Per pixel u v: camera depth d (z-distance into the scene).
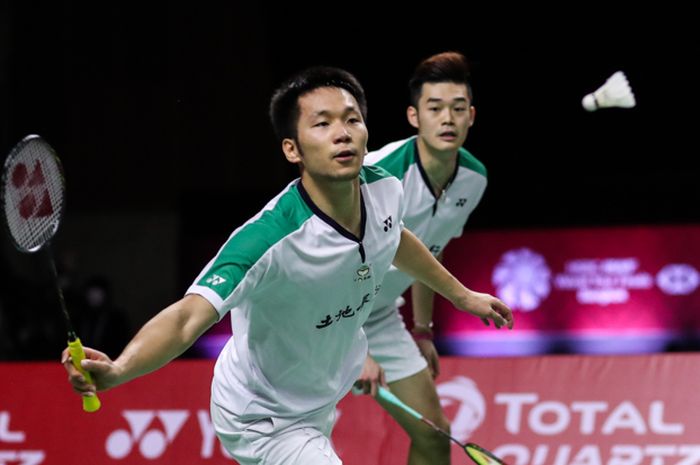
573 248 27.41
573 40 28.31
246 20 29.89
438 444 14.15
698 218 28.31
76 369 8.02
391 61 28.73
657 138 28.52
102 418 16.77
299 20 29.33
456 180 13.50
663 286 26.98
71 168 30.11
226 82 30.09
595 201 28.62
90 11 30.00
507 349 27.45
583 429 15.84
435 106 13.02
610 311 27.19
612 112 28.50
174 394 16.70
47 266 28.33
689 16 27.86
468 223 29.02
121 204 30.19
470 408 16.23
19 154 8.73
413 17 28.61
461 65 13.11
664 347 26.88
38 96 29.91
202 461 16.39
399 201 10.39
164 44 30.14
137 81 30.19
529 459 15.84
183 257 29.39
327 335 10.34
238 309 10.59
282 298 9.88
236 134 30.16
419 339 14.66
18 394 17.03
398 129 28.78
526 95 28.61
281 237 9.55
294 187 9.95
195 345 27.45
